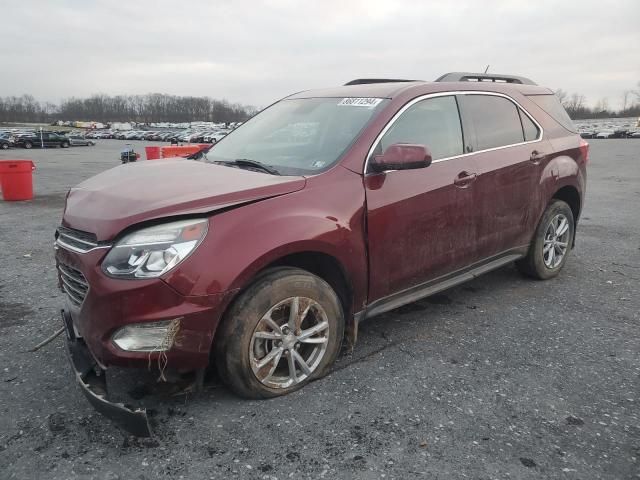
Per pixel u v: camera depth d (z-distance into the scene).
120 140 73.19
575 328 3.98
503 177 4.14
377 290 3.36
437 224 3.63
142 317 2.46
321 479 2.31
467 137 3.96
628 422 2.77
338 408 2.85
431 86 3.86
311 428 2.67
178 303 2.50
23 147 45.78
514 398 2.98
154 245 2.50
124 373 3.17
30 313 4.18
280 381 2.94
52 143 47.47
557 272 5.14
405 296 3.61
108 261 2.51
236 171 3.24
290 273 2.85
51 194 11.58
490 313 4.26
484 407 2.88
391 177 3.34
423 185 3.50
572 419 2.79
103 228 2.59
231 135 4.31
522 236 4.53
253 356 2.78
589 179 15.80
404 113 3.57
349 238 3.08
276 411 2.81
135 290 2.44
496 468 2.39
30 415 2.76
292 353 2.94
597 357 3.51
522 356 3.50
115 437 2.58
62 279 3.02
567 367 3.36
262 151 3.68
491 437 2.62
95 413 2.79
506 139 4.31
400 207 3.36
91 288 2.53
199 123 119.12
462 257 3.91
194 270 2.51
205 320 2.56
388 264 3.36
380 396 2.97
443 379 3.18
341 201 3.07
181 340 2.53
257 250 2.66
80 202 2.97
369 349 3.58
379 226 3.25
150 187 2.91
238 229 2.65
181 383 2.80
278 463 2.41
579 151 5.07
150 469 2.36
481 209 3.97
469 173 3.84
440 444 2.56
